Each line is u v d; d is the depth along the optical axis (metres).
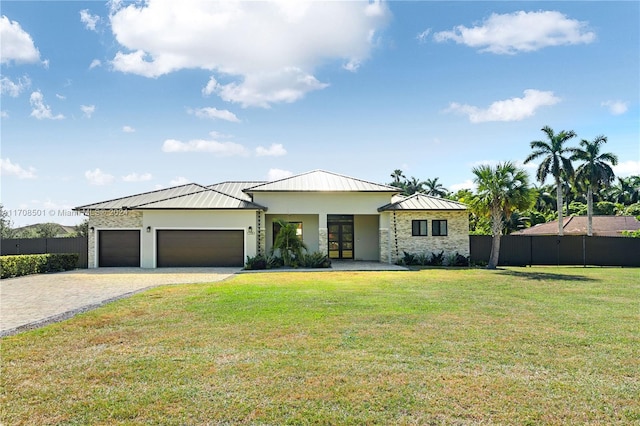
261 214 24.72
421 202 25.97
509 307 10.57
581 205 65.12
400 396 4.87
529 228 45.97
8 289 14.73
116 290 14.40
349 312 9.77
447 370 5.78
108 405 4.65
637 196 65.94
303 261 23.05
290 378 5.46
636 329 8.21
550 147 42.81
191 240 23.62
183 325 8.55
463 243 25.33
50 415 4.43
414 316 9.34
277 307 10.39
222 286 14.62
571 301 11.62
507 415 4.38
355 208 25.67
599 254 26.97
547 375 5.60
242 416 4.36
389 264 24.89
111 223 24.11
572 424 4.19
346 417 4.34
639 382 5.34
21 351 6.78
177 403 4.70
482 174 22.50
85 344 7.19
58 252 24.80
